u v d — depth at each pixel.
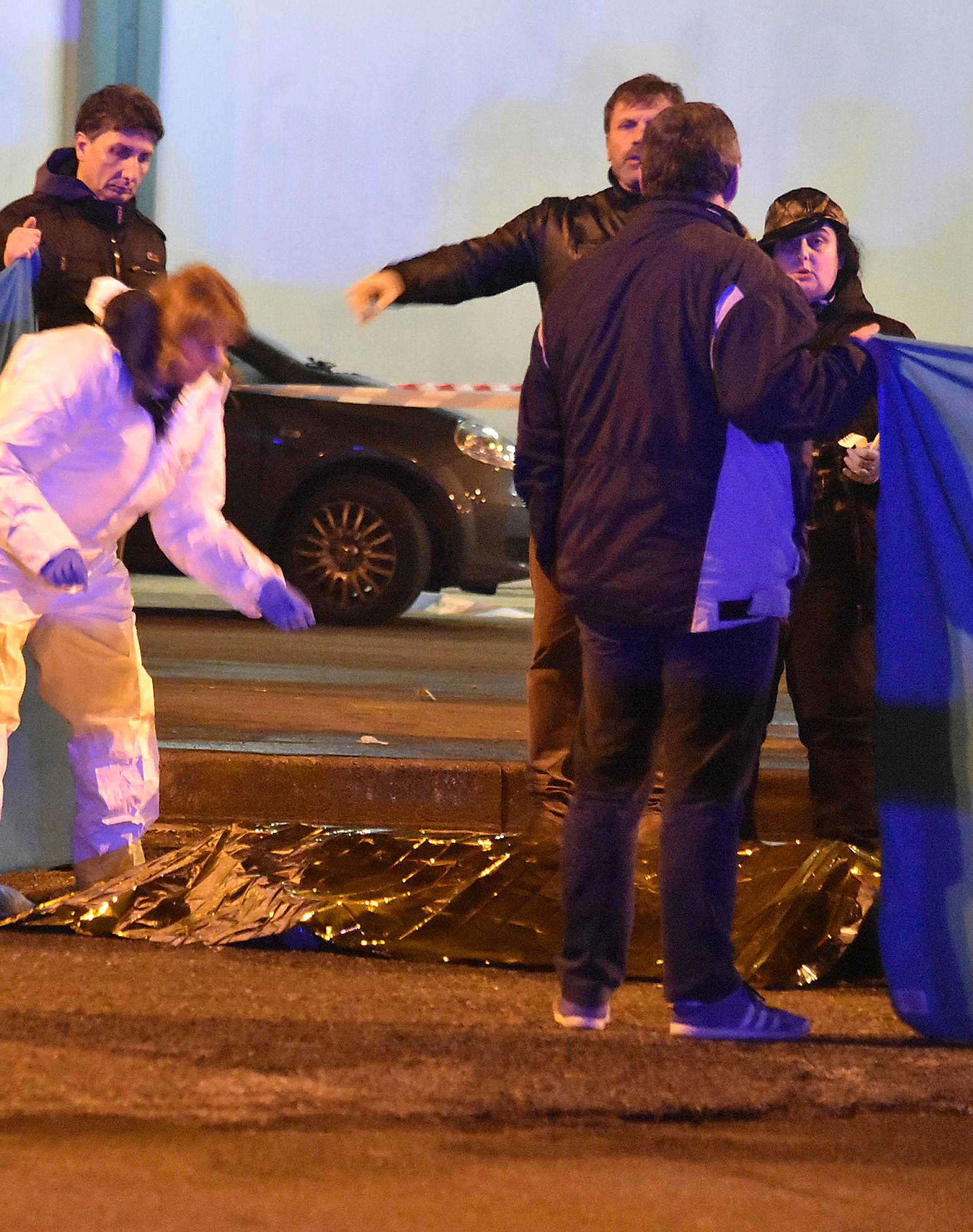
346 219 38.19
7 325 11.53
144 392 9.90
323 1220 6.18
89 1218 6.09
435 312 38.22
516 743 15.77
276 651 22.67
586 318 8.57
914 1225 6.46
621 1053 8.41
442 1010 9.19
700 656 8.54
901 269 38.41
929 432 8.92
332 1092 7.58
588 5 37.97
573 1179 6.76
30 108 37.41
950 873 9.02
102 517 10.12
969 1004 8.95
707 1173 6.91
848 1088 8.04
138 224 12.50
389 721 16.81
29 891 11.94
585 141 38.31
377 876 11.44
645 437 8.38
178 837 13.34
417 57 38.06
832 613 12.52
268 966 10.08
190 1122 7.16
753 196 38.22
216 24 37.72
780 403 8.07
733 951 8.88
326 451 25.45
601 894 8.84
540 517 9.03
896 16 37.91
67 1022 8.50
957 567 9.04
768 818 14.28
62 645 10.68
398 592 25.80
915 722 9.05
